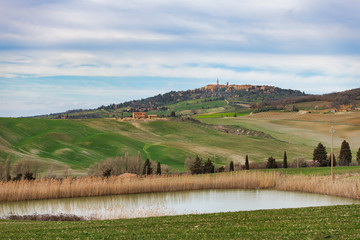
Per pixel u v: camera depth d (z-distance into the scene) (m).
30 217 56.78
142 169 144.00
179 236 29.28
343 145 156.75
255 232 29.17
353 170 109.00
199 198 84.00
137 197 87.38
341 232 27.27
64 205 76.50
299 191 89.00
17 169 136.62
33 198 82.88
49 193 84.44
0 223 42.56
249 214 38.81
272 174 105.81
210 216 39.31
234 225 32.78
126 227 34.94
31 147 190.75
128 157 148.62
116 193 91.12
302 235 27.11
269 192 90.62
